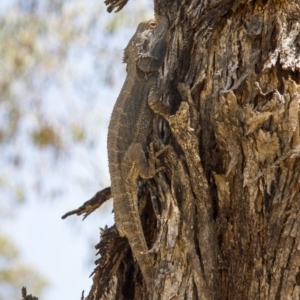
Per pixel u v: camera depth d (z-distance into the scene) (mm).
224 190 10250
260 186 9984
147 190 11641
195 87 10805
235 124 10109
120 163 11969
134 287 11617
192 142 10203
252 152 10055
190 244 10086
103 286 11773
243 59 10578
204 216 10188
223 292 10039
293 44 10406
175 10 12305
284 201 9805
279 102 9969
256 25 10641
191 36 11305
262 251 9789
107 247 11859
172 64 11719
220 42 10852
